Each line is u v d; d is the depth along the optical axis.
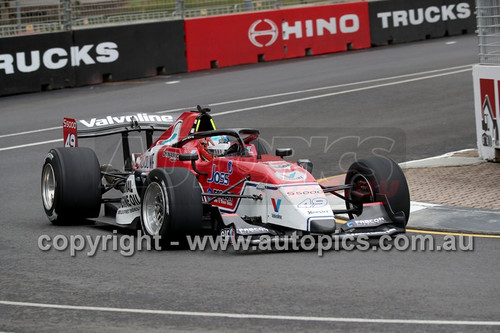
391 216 32.31
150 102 74.69
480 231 33.62
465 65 87.25
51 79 86.12
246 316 23.61
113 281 27.92
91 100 77.62
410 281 26.67
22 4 85.94
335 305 24.34
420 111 66.06
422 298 24.78
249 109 69.00
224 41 97.00
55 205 37.12
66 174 36.97
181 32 94.31
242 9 101.50
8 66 83.88
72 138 40.38
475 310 23.48
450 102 69.31
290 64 95.88
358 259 29.69
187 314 24.00
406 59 94.19
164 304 25.06
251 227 31.00
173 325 23.08
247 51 98.38
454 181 43.97
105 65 89.50
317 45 103.31
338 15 104.94
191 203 31.42
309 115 65.31
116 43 90.12
